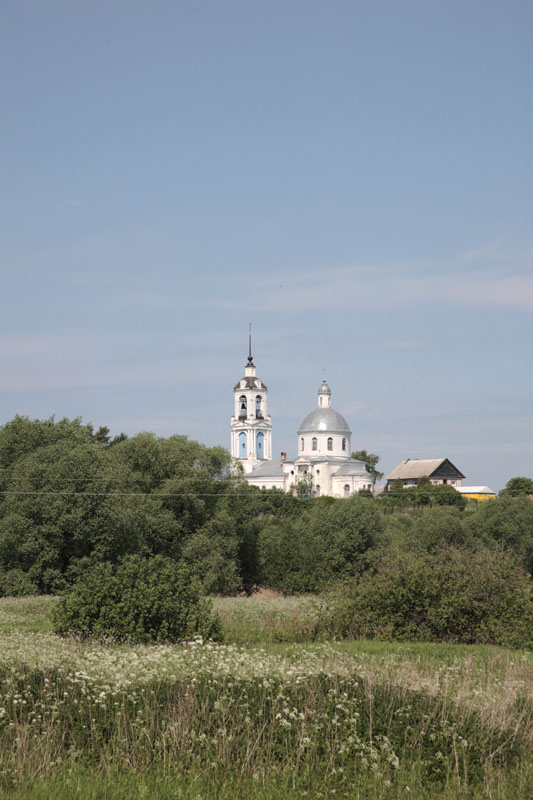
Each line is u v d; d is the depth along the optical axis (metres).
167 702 16.56
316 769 14.23
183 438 74.69
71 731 15.45
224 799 12.92
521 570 34.19
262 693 17.23
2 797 12.24
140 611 30.08
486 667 24.36
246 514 70.88
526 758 15.17
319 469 178.38
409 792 13.45
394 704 17.12
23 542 55.09
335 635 33.19
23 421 66.62
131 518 59.19
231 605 45.38
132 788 13.04
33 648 23.22
